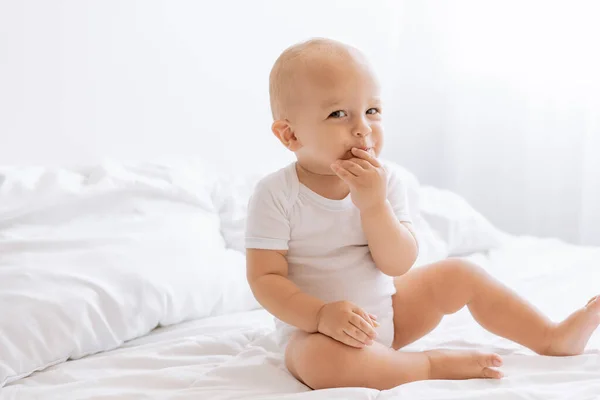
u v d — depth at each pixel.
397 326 1.33
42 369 1.32
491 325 1.29
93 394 1.17
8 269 1.40
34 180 1.67
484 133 2.85
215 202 1.94
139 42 2.11
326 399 1.06
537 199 2.77
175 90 2.20
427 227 2.04
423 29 2.89
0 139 1.85
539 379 1.16
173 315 1.53
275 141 2.48
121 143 2.08
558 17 2.64
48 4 1.92
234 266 1.70
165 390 1.20
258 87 2.41
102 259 1.50
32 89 1.90
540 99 2.71
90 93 2.01
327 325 1.15
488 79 2.82
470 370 1.18
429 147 2.98
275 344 1.37
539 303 1.62
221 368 1.24
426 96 2.94
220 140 2.32
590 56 2.59
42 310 1.34
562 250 2.12
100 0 2.02
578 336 1.23
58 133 1.95
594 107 2.59
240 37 2.35
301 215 1.27
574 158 2.67
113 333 1.42
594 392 1.07
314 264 1.27
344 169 1.21
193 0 2.22
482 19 2.79
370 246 1.26
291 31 2.49
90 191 1.66
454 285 1.30
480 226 2.14
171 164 2.02
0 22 1.83
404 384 1.12
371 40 2.76
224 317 1.61
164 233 1.64
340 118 1.22
